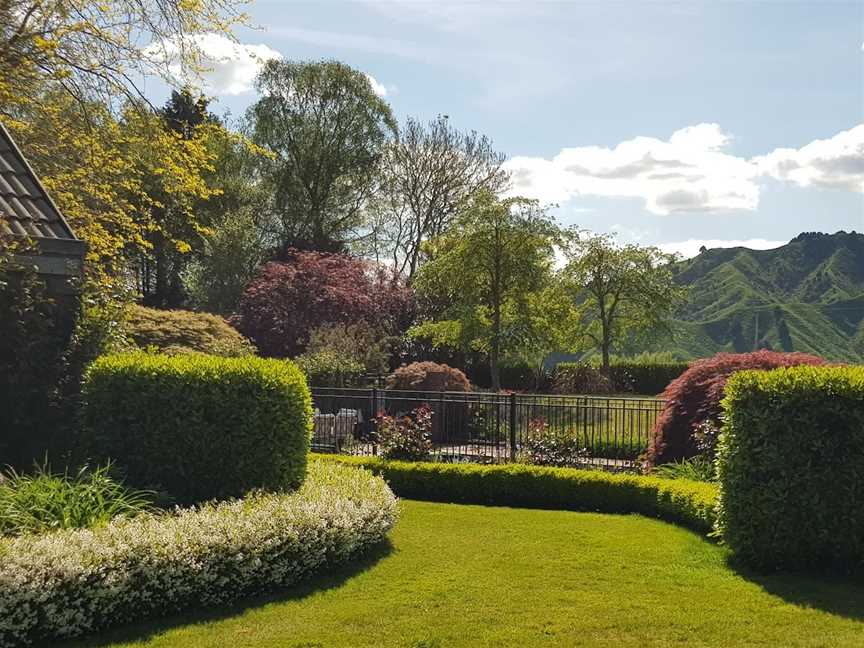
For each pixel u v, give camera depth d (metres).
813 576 5.96
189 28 12.64
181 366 7.07
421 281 24.58
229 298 27.83
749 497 6.21
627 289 27.33
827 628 4.75
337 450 12.57
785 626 4.79
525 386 27.50
